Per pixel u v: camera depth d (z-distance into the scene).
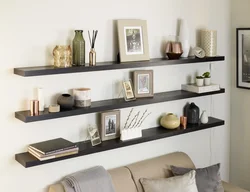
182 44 3.49
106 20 3.11
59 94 2.95
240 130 4.04
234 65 4.01
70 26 2.93
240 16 3.88
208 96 3.91
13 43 2.70
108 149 3.03
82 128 3.09
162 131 3.41
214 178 3.31
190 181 3.16
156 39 3.44
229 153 4.15
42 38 2.81
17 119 2.77
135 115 3.40
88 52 3.05
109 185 2.98
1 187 2.77
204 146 3.95
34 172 2.89
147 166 3.33
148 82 3.32
